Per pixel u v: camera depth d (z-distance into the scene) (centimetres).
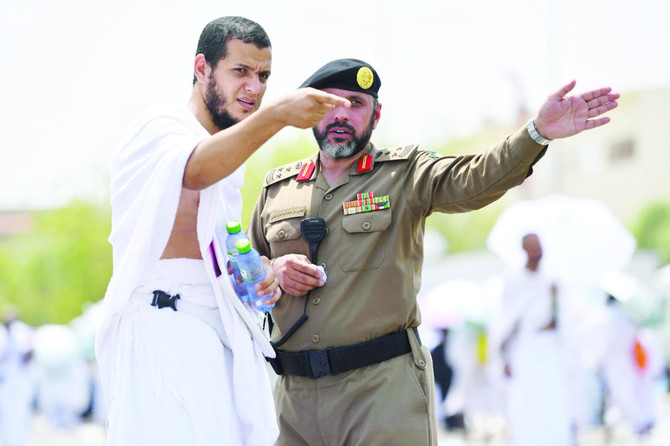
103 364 676
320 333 805
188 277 666
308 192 841
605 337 2053
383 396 788
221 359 664
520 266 1759
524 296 1692
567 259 1881
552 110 702
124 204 662
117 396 652
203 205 638
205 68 699
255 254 686
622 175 6931
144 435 636
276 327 839
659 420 2133
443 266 3475
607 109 705
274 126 593
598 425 2142
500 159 731
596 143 7062
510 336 1697
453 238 7856
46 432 2997
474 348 2269
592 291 2091
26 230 7825
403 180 810
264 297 699
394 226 804
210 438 641
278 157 5419
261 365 694
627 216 6906
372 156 831
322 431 808
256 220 878
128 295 645
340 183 826
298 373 817
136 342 650
